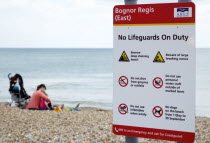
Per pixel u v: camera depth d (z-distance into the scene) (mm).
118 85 3381
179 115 3100
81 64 76500
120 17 3312
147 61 3211
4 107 11617
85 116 9711
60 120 8812
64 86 32031
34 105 11992
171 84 3111
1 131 7277
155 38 3152
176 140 3129
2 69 59469
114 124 3438
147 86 3232
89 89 29547
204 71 49406
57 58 116438
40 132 7168
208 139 6570
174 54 3078
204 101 21125
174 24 3059
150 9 3158
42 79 40406
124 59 3322
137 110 3303
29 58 116875
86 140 6434
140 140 6520
